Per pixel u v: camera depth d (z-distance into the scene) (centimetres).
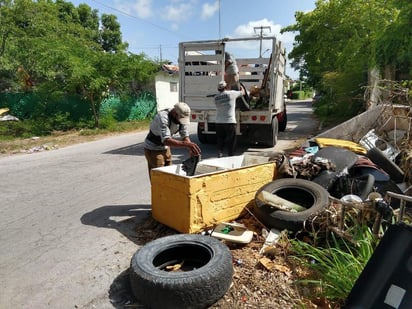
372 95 1005
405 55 881
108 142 1179
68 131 1489
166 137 421
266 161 497
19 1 1736
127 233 403
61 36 1847
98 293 290
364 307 214
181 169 439
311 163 475
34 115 1593
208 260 305
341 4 1756
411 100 681
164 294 256
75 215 465
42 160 875
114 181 637
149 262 289
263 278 296
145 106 2050
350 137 758
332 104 1845
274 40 824
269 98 853
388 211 296
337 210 345
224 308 262
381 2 1405
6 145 1118
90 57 1496
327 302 257
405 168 501
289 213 361
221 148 779
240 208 414
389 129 710
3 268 332
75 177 675
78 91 1579
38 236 402
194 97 875
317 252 311
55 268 329
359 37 1570
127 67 1557
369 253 276
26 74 1831
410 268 210
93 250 363
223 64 834
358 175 494
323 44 1959
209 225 381
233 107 747
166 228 402
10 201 532
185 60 868
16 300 282
